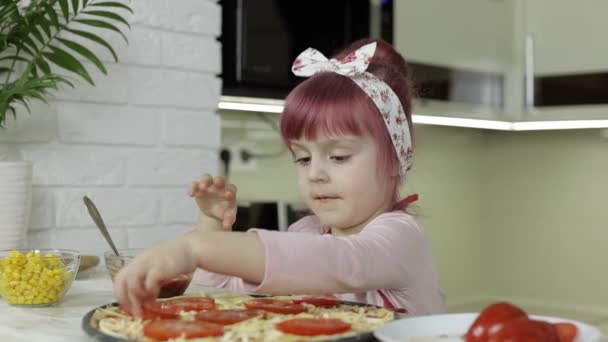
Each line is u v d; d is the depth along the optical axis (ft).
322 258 2.90
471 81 9.59
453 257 11.12
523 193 11.23
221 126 8.30
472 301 11.30
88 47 5.83
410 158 4.11
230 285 4.36
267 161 8.79
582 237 10.61
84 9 5.84
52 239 5.63
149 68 6.16
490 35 9.90
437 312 3.62
